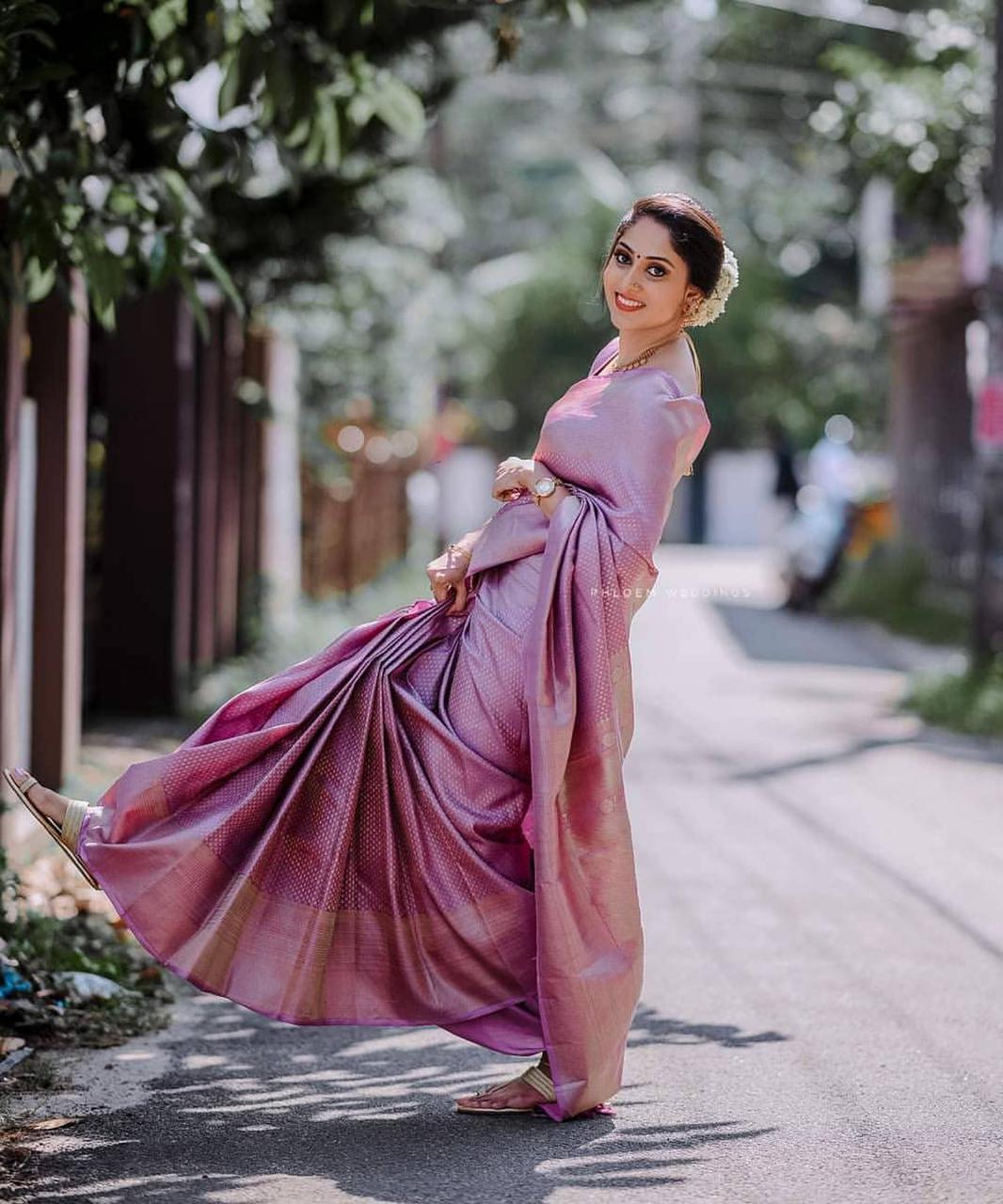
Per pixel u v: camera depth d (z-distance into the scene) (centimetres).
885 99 1382
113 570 1134
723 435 3928
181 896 439
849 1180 429
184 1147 446
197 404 1227
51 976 566
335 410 1856
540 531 454
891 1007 586
